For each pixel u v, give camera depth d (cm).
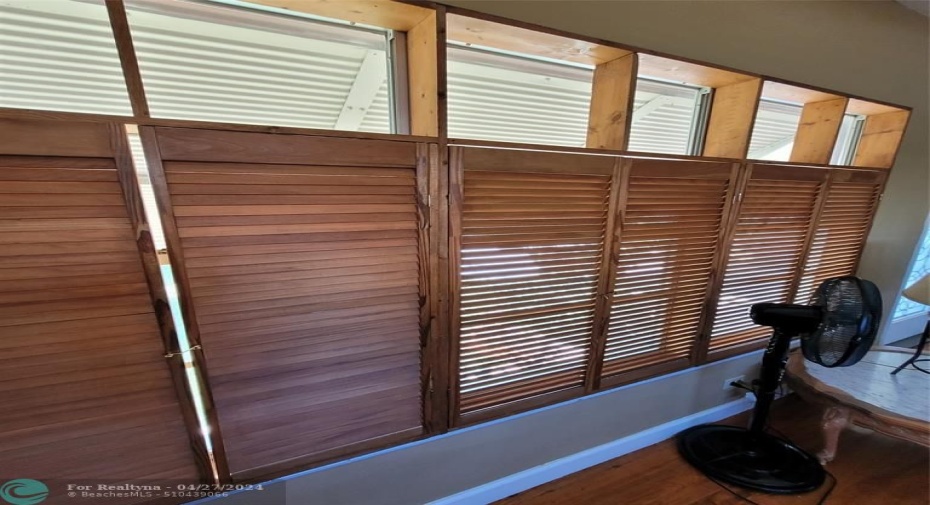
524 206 131
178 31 106
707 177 161
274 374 112
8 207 78
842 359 150
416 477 146
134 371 98
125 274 91
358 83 132
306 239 105
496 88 156
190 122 86
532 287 143
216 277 98
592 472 184
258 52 117
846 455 197
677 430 209
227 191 94
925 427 157
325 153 100
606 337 166
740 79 160
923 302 175
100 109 118
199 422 108
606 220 146
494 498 166
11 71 103
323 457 125
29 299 84
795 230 197
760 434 190
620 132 139
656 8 134
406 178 111
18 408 89
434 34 105
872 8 178
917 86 213
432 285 125
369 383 125
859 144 232
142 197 88
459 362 138
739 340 207
